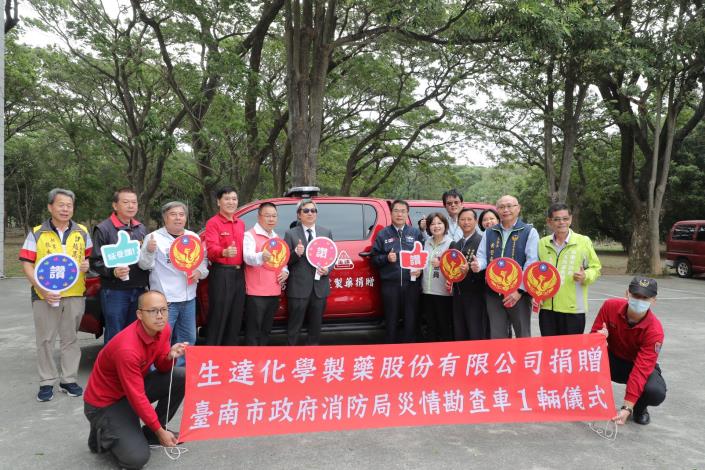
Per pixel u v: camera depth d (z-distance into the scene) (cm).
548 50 1143
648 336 362
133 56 1396
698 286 1379
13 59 1794
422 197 3516
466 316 464
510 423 386
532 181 3114
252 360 339
